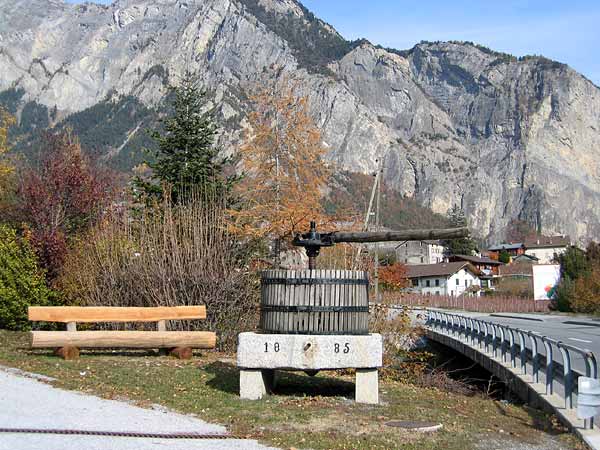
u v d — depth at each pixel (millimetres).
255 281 18484
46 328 21672
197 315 15594
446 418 10383
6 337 19203
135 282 18156
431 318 35188
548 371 12617
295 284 10844
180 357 15039
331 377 14273
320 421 9336
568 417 10414
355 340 10773
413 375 19500
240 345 10766
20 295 21750
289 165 25281
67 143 32438
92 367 13297
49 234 24688
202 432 8367
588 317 49500
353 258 23125
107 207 25922
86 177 28703
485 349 23297
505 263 139750
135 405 9898
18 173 32312
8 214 28922
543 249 162000
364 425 9250
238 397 10812
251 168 25562
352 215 25000
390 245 91312
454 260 114688
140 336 14766
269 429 8734
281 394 11625
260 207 23609
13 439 7586
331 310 10797
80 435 7910
